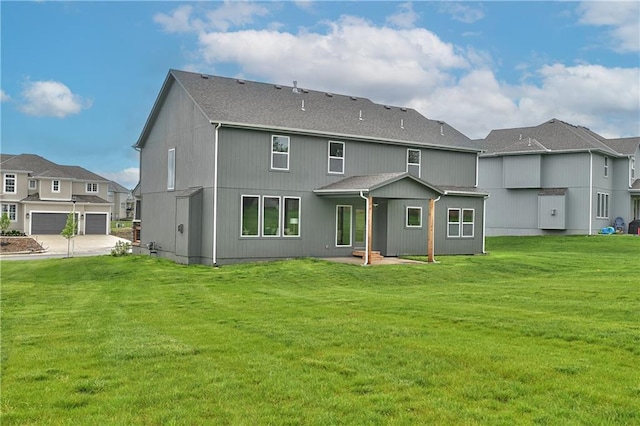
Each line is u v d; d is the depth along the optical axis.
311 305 12.42
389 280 17.94
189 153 23.61
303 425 5.27
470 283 17.27
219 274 18.83
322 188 23.61
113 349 8.05
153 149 27.52
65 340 8.78
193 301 13.48
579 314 10.87
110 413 5.52
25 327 10.03
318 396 6.02
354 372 6.88
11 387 6.32
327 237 24.09
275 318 10.66
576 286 15.16
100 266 22.56
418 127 28.47
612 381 6.48
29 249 41.97
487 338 8.72
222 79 25.42
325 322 10.09
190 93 23.03
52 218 53.84
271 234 22.62
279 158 22.84
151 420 5.35
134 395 6.02
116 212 85.06
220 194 21.45
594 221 37.00
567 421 5.32
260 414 5.51
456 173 28.44
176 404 5.77
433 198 22.56
